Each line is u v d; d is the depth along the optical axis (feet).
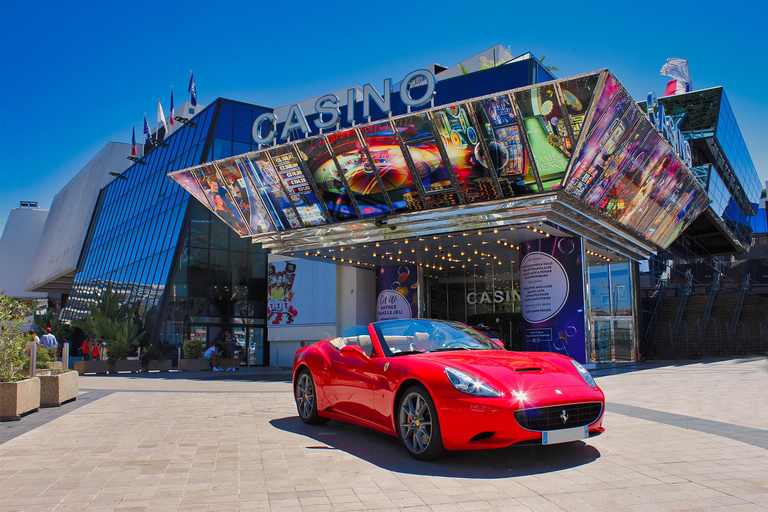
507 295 82.33
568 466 15.07
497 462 15.61
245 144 99.19
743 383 37.65
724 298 92.17
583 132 45.14
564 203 51.78
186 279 92.07
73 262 161.79
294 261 91.91
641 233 69.97
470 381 15.24
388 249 70.64
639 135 51.93
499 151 49.93
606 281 71.15
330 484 13.65
